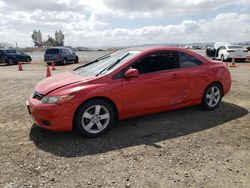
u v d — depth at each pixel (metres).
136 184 3.23
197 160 3.81
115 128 5.13
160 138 4.63
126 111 4.93
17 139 4.62
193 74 5.66
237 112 6.12
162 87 5.23
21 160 3.86
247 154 4.00
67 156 3.97
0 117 5.88
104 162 3.78
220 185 3.20
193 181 3.28
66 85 4.58
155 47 5.43
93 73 5.07
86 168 3.62
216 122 5.43
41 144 4.41
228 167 3.62
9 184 3.25
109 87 4.66
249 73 13.78
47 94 4.49
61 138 4.66
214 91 6.20
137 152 4.09
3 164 3.74
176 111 6.18
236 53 22.12
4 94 8.47
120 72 4.84
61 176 3.42
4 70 18.12
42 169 3.60
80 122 4.52
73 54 25.58
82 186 3.20
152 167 3.62
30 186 3.21
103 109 4.72
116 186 3.19
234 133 4.84
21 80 11.90
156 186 3.19
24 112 6.27
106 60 5.58
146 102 5.09
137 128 5.12
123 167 3.63
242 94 8.05
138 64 5.05
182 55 5.64
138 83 4.94
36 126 5.27
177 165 3.67
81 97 4.43
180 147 4.25
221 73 6.18
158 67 5.29
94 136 4.67
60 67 20.67
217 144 4.36
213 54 25.16
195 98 5.84
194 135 4.75
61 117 4.37
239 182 3.26
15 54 25.73
